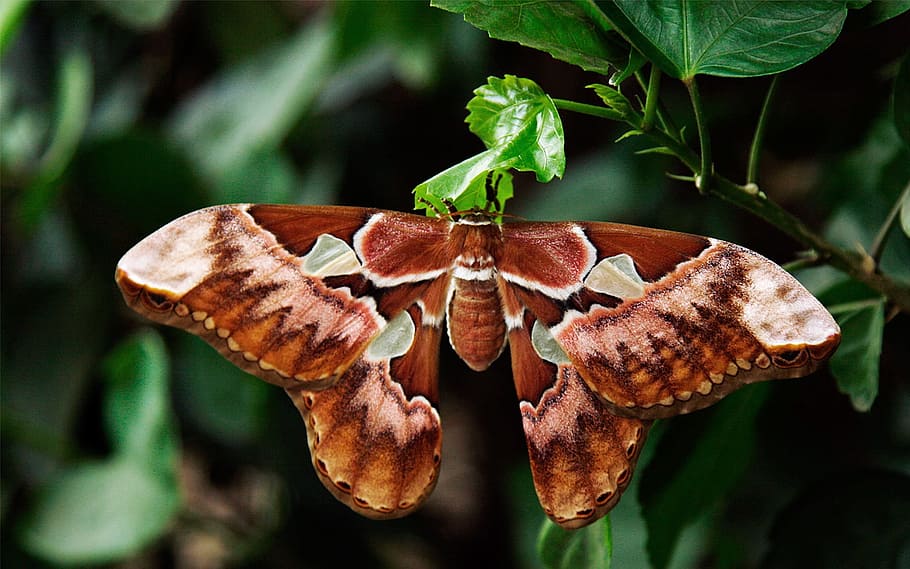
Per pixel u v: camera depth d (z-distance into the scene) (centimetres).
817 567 44
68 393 56
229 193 56
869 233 48
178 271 40
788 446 50
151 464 52
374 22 55
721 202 55
